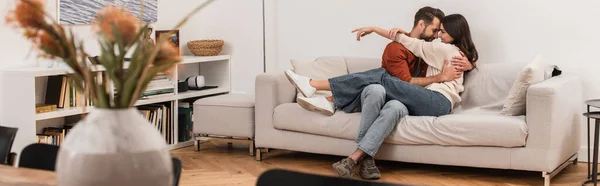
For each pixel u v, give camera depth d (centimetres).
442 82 472
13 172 170
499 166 425
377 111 451
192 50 602
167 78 558
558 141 419
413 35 499
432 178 449
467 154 432
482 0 512
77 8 508
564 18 489
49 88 488
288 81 512
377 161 505
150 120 545
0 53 463
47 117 465
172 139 566
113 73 127
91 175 123
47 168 191
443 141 435
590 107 491
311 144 486
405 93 457
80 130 127
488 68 475
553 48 494
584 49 486
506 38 507
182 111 582
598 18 479
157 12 578
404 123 447
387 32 491
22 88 457
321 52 581
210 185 432
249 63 614
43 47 127
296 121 487
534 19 498
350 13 564
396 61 480
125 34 127
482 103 471
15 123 463
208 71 630
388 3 548
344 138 471
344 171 444
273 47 602
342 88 468
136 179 125
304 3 584
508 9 505
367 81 464
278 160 514
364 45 560
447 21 481
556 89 412
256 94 507
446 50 471
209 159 519
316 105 470
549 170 414
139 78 128
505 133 417
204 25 632
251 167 489
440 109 455
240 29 616
